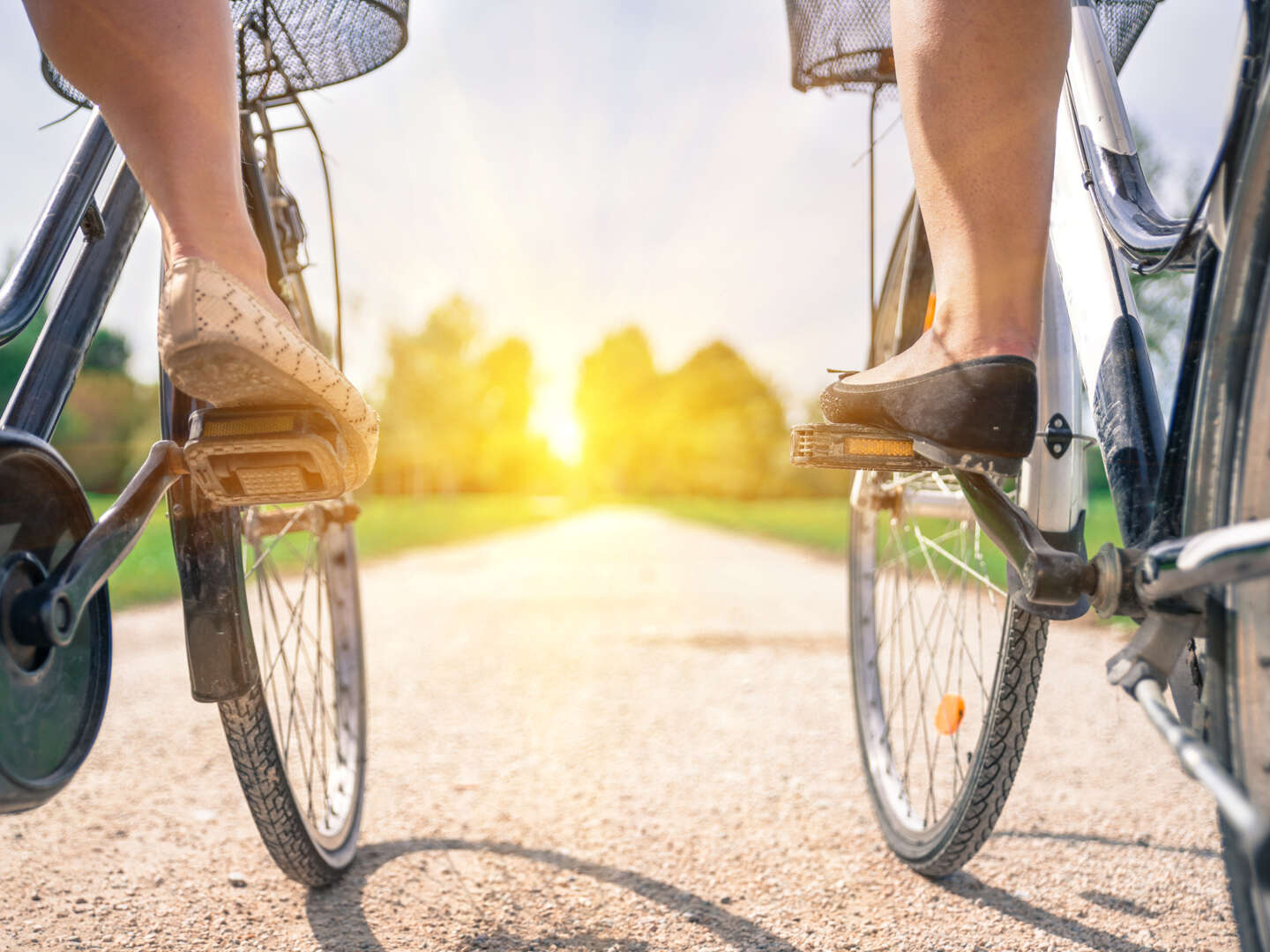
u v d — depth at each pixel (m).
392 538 16.33
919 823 1.71
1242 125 0.76
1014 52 0.95
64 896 1.59
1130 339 1.07
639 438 103.44
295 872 1.56
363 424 1.10
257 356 0.92
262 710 1.39
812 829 1.97
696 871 1.72
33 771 0.86
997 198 0.96
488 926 1.47
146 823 2.00
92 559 0.90
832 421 1.15
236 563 1.29
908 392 1.00
